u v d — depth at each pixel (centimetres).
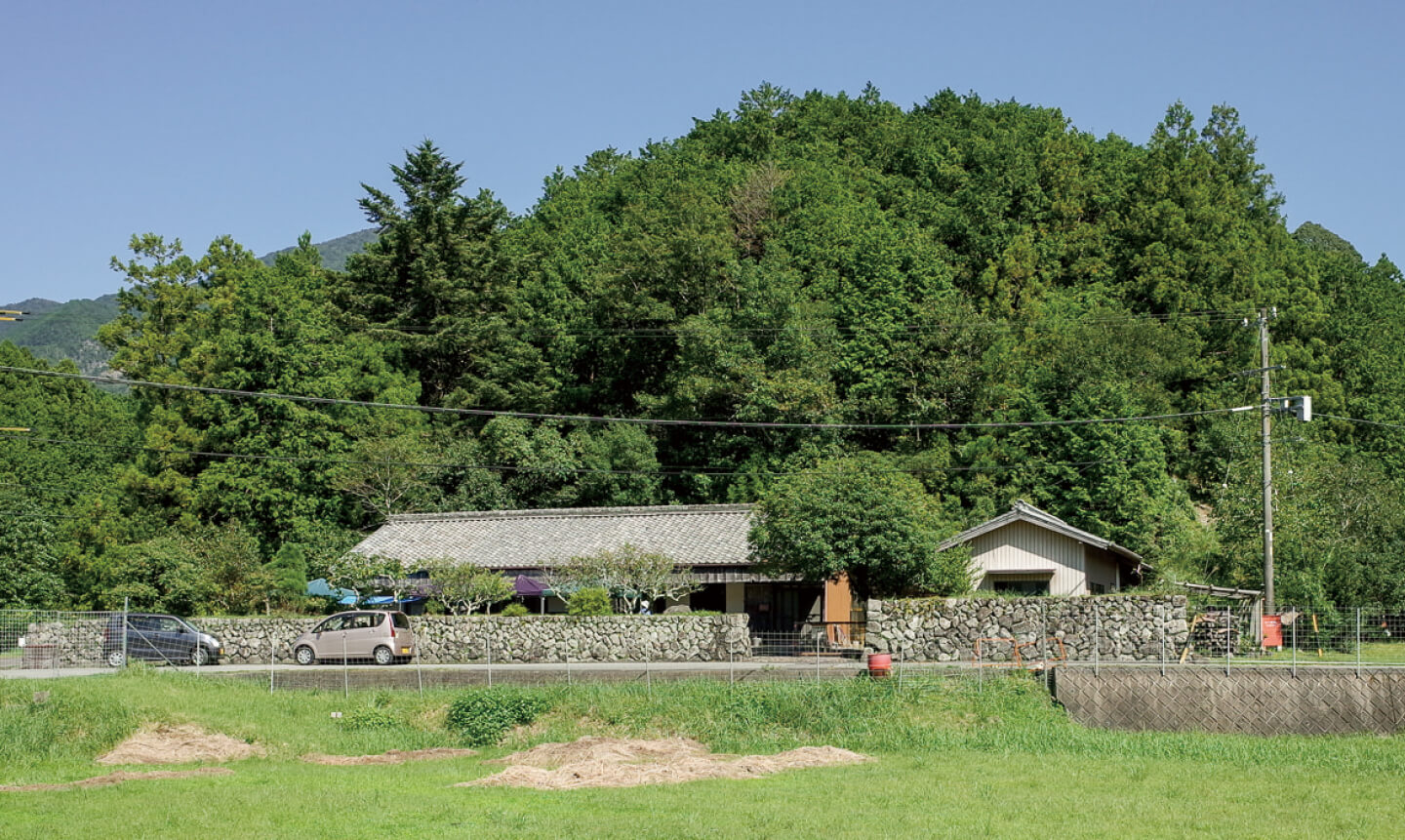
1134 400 4828
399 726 2377
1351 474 4038
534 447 5241
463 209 6475
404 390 5528
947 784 1677
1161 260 6147
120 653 3061
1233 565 3931
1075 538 3606
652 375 5962
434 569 3566
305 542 4472
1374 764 1869
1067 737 2114
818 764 1891
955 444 5028
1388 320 6700
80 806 1507
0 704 2216
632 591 3512
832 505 3172
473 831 1337
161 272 6462
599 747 1986
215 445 4866
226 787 1667
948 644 3030
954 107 9950
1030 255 6262
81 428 6325
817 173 7356
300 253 7606
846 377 5288
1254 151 7825
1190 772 1802
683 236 5828
